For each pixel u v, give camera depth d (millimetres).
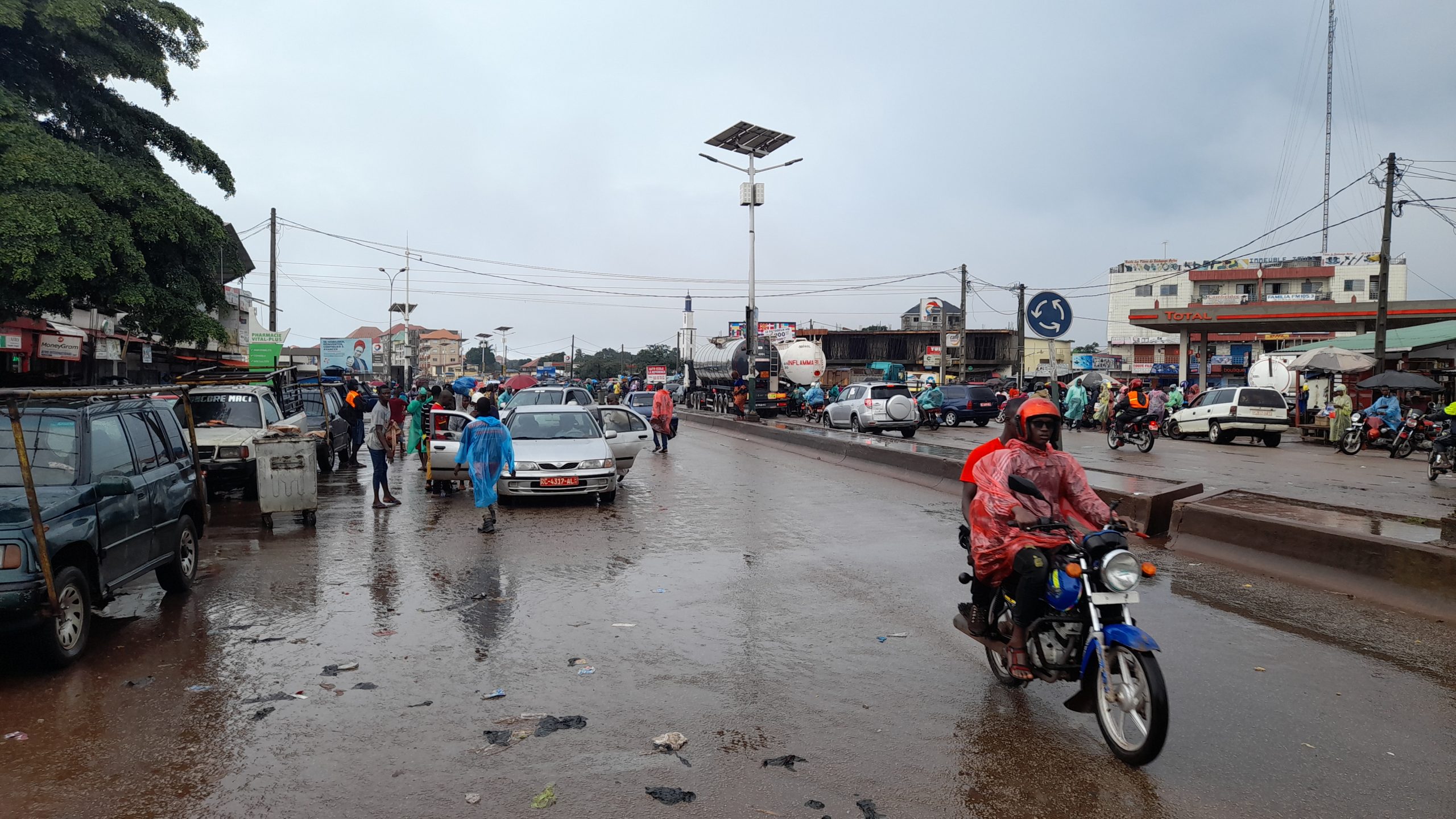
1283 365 33031
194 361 29812
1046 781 3867
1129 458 19734
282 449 10320
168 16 14906
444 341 130000
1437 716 4605
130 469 6539
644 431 15602
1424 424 21047
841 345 62500
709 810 3588
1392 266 63344
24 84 13922
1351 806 3617
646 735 4359
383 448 12273
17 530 5113
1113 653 4168
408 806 3625
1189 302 67688
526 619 6512
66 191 12828
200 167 16359
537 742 4270
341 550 9203
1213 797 3715
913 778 3898
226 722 4527
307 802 3662
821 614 6668
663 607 6863
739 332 63406
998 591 4855
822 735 4379
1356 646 5820
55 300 13383
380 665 5434
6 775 3904
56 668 5316
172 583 7191
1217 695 4914
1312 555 7586
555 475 12062
